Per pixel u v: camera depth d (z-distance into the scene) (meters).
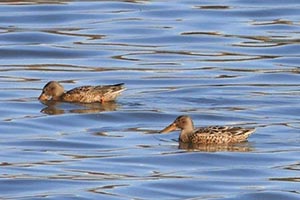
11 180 26.86
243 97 34.25
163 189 26.44
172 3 46.53
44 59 39.00
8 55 39.34
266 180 27.12
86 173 27.45
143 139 30.05
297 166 28.02
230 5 46.47
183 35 42.16
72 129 31.09
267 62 38.84
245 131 29.62
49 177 27.12
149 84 35.81
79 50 39.97
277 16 45.06
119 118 31.86
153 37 41.84
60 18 44.25
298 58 39.41
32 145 29.62
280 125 31.17
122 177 27.23
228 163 28.28
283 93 34.81
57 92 33.59
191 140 29.64
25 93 34.53
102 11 45.28
